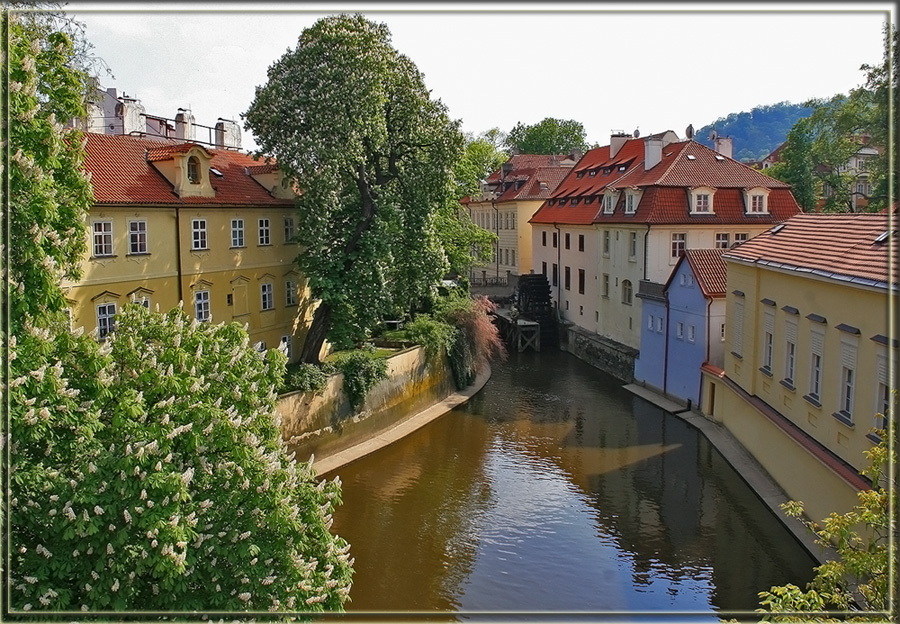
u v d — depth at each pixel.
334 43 26.72
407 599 17.27
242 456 11.29
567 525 21.09
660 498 22.67
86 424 10.37
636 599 17.06
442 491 23.78
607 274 42.50
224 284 27.77
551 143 90.38
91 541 9.85
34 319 11.23
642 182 39.19
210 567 10.68
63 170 13.90
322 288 27.44
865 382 16.23
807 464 19.50
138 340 12.11
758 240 25.56
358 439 28.50
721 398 28.95
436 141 29.09
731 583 17.62
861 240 18.91
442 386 35.31
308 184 26.86
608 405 33.69
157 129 35.31
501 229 64.69
